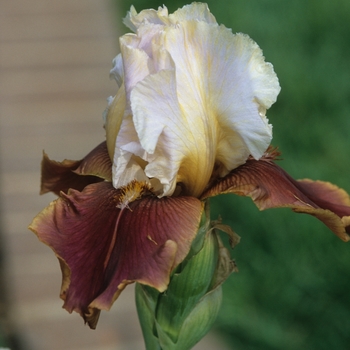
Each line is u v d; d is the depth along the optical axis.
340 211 0.58
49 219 0.53
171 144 0.53
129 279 0.50
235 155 0.56
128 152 0.54
